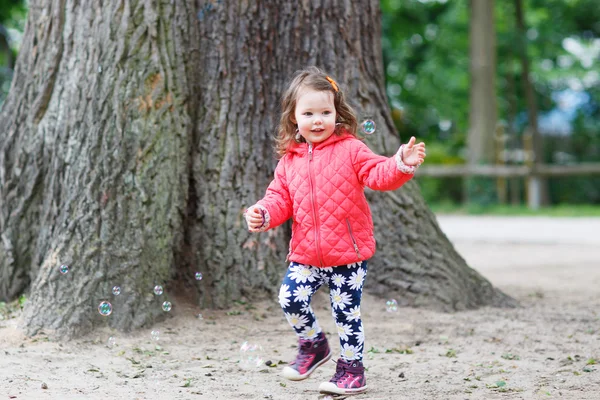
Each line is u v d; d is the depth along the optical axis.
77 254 4.38
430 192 21.25
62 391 3.19
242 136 4.95
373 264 5.21
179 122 4.76
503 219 15.44
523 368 3.71
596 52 26.19
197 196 4.88
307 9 5.08
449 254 5.35
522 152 18.72
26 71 5.07
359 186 3.29
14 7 18.97
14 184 4.92
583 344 4.25
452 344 4.26
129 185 4.54
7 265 4.86
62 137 4.78
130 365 3.70
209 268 4.82
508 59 22.22
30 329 4.14
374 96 5.27
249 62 4.97
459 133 25.62
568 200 23.33
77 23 4.87
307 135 3.29
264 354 3.97
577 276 7.28
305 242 3.26
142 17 4.73
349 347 3.28
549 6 25.55
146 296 4.45
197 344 4.16
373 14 5.32
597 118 26.78
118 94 4.63
